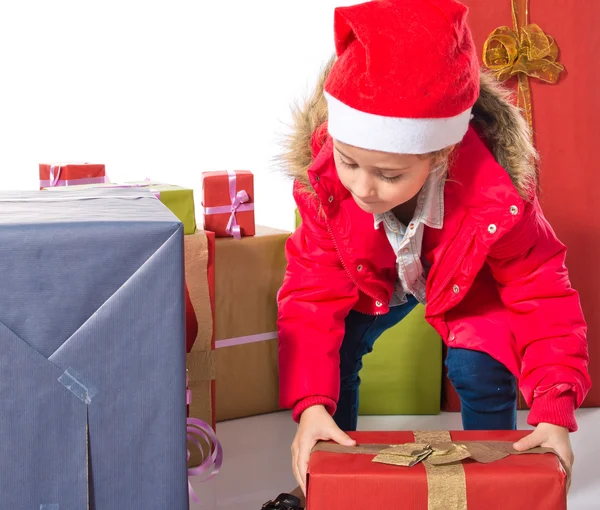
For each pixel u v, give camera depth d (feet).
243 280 5.48
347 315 4.41
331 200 3.76
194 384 4.90
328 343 3.92
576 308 3.77
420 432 3.43
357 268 3.96
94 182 5.65
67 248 2.56
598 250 5.61
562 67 5.46
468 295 4.16
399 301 4.45
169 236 2.64
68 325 2.60
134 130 7.90
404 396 5.61
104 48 7.80
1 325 2.53
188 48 7.89
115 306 2.61
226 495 4.41
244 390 5.61
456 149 3.58
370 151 3.04
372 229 3.84
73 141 7.83
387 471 2.90
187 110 7.94
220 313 5.44
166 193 4.79
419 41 2.96
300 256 4.11
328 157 3.67
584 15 5.46
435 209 3.64
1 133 7.71
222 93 7.94
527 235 3.71
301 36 7.94
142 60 7.86
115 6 7.77
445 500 2.86
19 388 2.56
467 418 4.27
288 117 7.94
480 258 3.65
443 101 3.01
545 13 5.46
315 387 3.76
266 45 7.93
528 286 3.80
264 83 7.97
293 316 3.99
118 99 7.85
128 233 2.61
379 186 3.20
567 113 5.51
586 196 5.58
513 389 4.19
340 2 7.91
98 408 2.64
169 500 2.73
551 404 3.45
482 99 3.67
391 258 4.01
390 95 2.95
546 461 3.01
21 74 7.69
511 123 3.63
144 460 2.70
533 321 3.77
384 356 5.55
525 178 3.64
